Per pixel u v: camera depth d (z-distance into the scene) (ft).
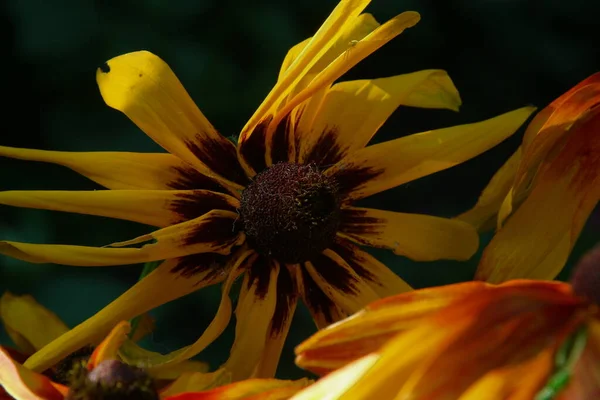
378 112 1.75
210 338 1.67
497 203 1.74
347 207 1.75
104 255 1.65
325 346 1.47
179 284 1.69
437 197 3.94
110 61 1.70
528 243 1.69
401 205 3.90
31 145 3.39
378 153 1.75
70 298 2.98
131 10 3.28
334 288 1.71
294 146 1.75
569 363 1.42
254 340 1.68
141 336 1.79
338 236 1.74
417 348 1.43
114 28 3.26
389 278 1.73
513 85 4.10
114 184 1.69
